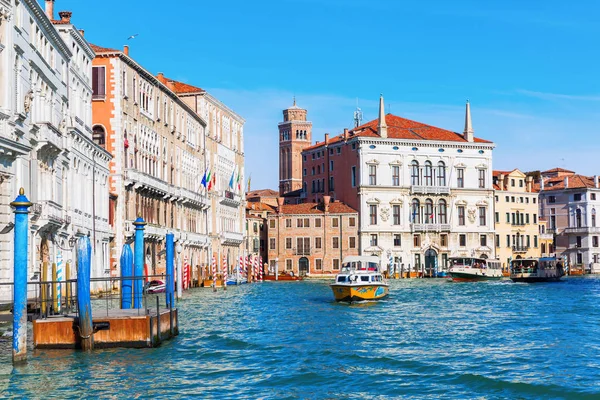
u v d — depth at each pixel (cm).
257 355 3061
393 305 5678
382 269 11519
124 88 6562
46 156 4372
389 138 11625
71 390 2402
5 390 2388
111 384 2478
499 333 3825
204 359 2930
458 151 11956
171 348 3134
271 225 11975
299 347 3294
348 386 2514
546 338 3625
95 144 5534
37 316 3203
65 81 4938
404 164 11719
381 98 11731
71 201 4919
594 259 13875
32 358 2802
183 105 8475
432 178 11844
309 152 12988
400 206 11700
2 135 3616
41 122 4194
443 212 11888
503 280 9962
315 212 11775
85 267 2880
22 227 2573
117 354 2900
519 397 2378
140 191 6944
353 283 5981
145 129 7169
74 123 5134
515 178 12838
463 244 11944
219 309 5159
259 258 10400
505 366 2856
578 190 13950
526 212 12888
